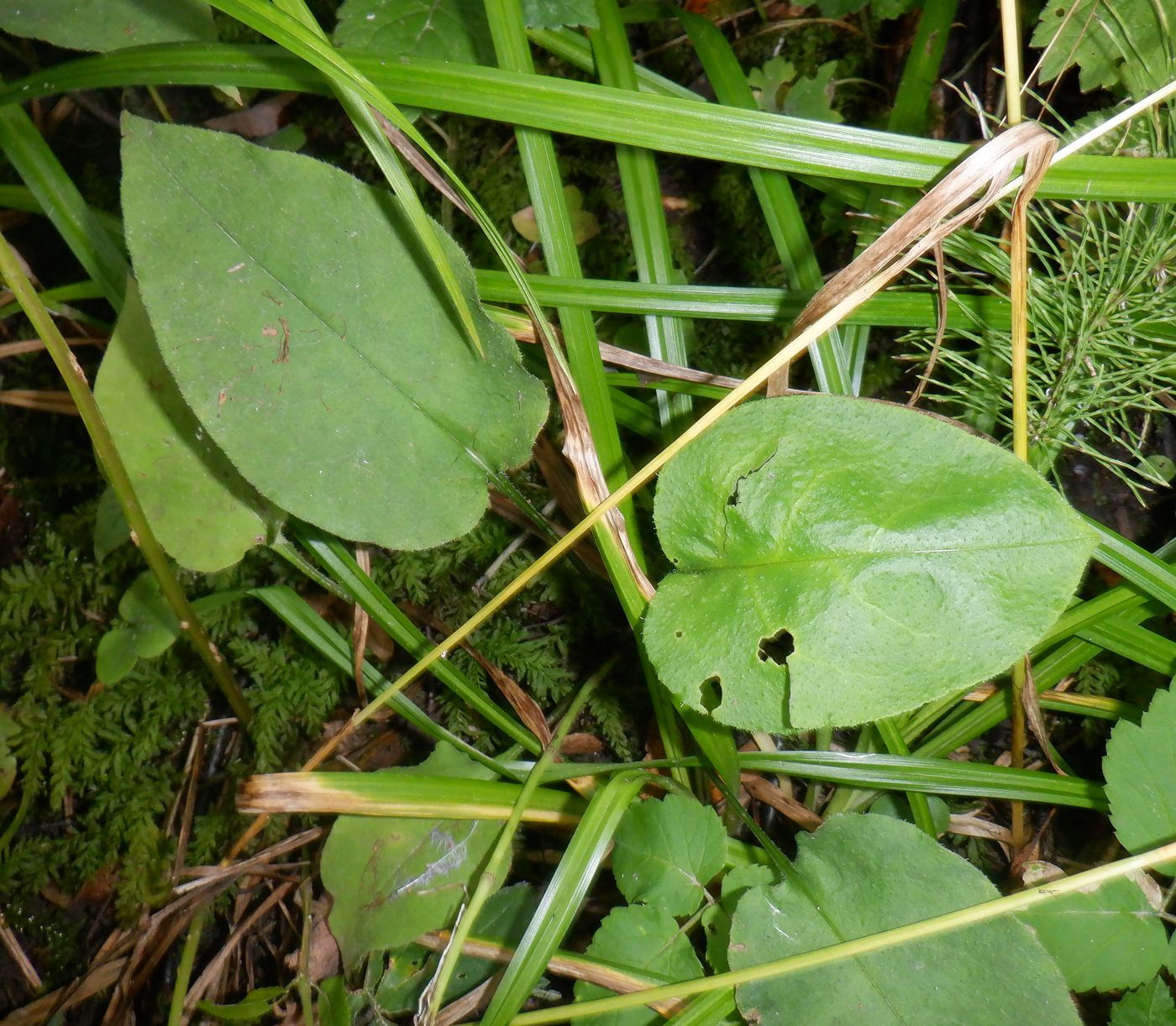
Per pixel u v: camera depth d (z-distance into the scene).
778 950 0.23
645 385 0.30
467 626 0.26
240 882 0.33
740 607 0.22
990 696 0.30
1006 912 0.22
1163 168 0.23
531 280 0.27
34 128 0.27
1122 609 0.28
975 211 0.21
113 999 0.32
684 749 0.30
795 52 0.38
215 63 0.25
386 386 0.24
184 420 0.27
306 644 0.35
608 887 0.31
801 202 0.36
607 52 0.29
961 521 0.20
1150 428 0.33
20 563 0.37
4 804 0.36
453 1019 0.28
